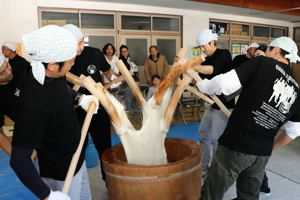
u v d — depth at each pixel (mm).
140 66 6516
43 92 1036
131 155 1579
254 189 1608
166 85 1538
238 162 1476
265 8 6742
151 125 1573
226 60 2303
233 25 7840
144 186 1354
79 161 1350
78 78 1576
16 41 5074
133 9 6156
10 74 1367
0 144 1377
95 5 5746
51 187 1264
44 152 1196
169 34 6754
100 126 2254
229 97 1563
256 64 1443
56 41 1000
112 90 5039
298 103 1489
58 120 1104
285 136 1644
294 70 6969
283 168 2934
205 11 7086
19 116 1003
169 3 5992
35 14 5191
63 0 5410
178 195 1397
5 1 4922
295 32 9383
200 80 1582
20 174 994
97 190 2496
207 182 1604
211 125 2520
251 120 1428
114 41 6113
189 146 1660
